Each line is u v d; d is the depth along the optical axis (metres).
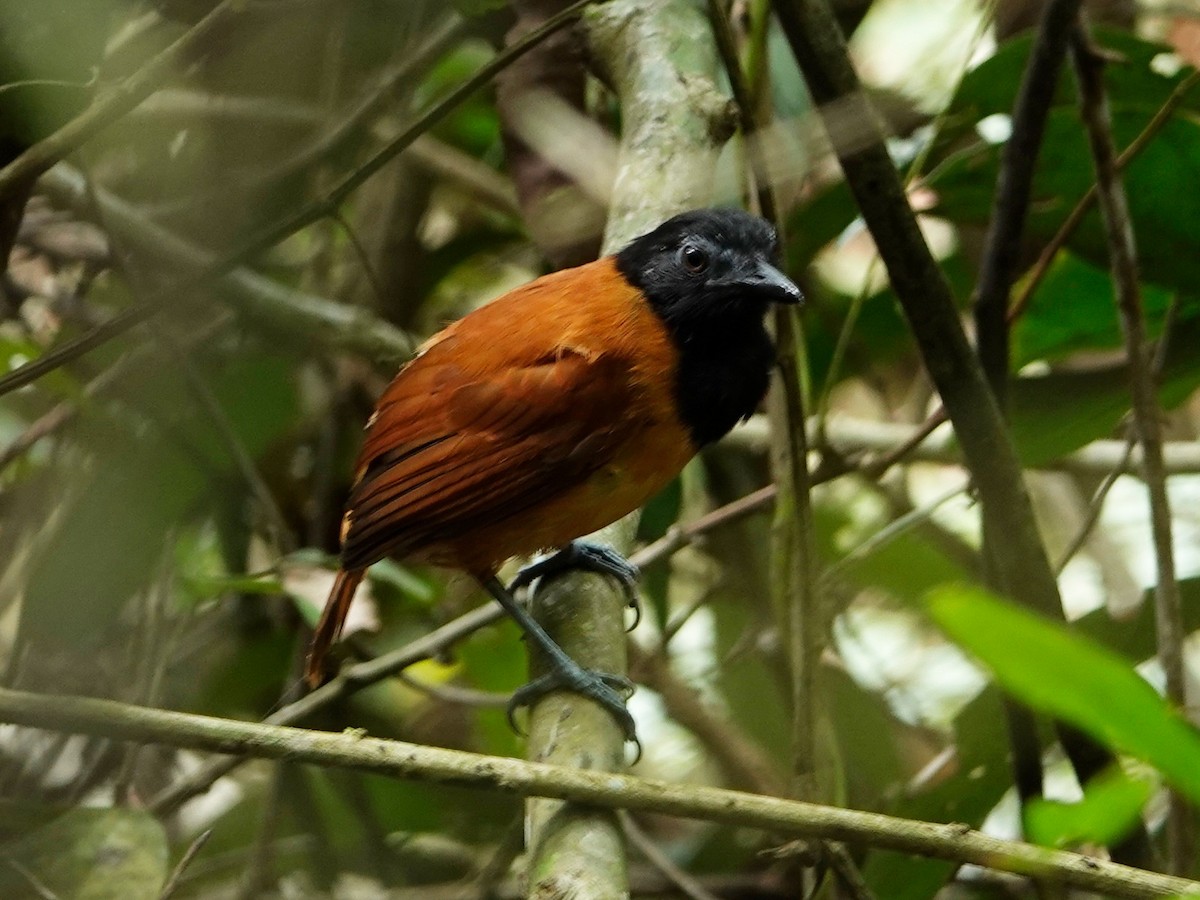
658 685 10.52
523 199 9.47
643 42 8.80
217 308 11.36
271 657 11.04
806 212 9.53
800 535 7.39
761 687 10.52
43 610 9.98
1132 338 7.68
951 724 9.82
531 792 5.44
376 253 11.76
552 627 7.38
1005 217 7.60
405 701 11.68
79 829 7.00
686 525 10.24
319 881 10.46
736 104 7.56
